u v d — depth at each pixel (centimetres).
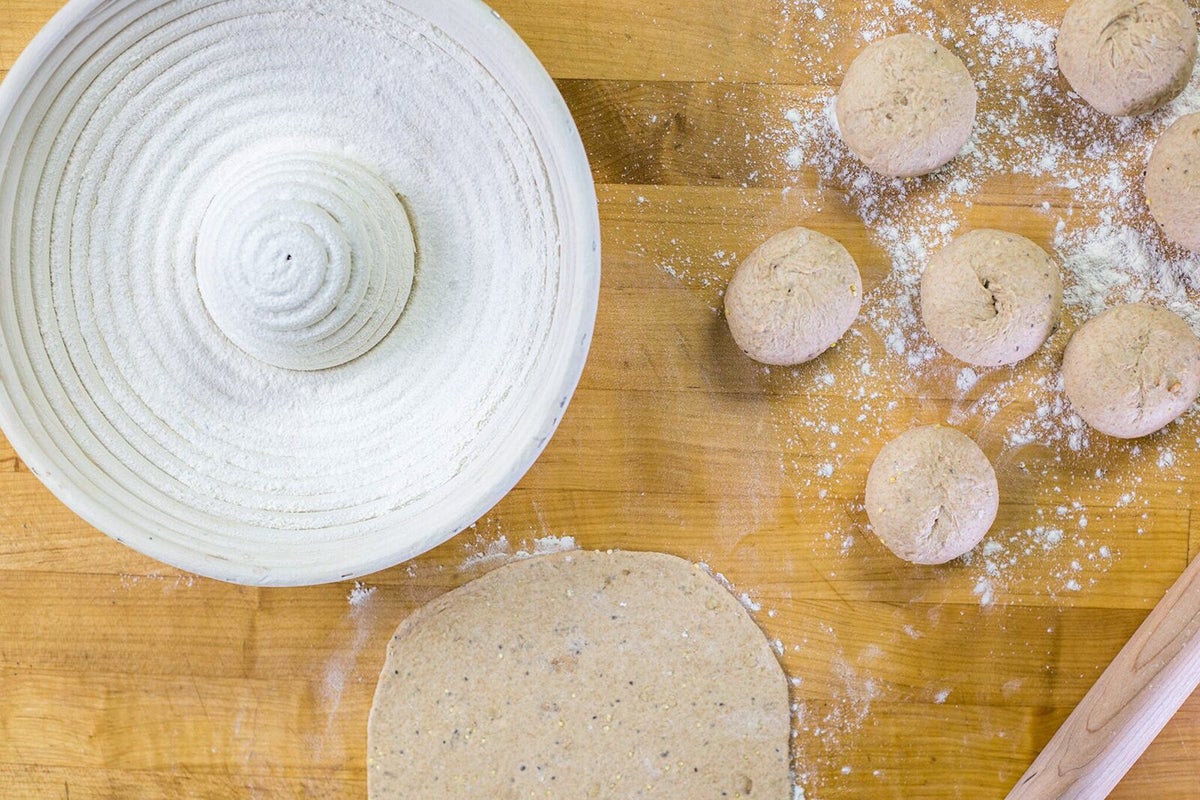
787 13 97
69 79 89
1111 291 98
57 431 90
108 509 89
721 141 97
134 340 92
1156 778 97
